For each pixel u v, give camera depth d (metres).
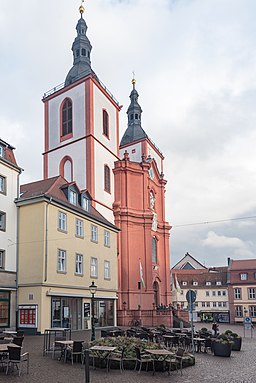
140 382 13.30
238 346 23.41
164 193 59.59
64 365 16.03
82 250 35.50
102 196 49.22
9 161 31.81
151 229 51.91
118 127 55.91
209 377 14.41
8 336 20.28
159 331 26.59
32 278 30.19
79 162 49.09
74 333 30.72
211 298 82.88
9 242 30.83
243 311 74.38
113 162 52.94
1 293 29.38
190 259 107.44
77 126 50.19
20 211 32.00
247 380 13.84
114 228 42.12
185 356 17.27
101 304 38.19
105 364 15.73
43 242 30.42
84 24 56.75
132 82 69.25
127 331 25.12
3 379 13.18
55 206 32.16
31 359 17.34
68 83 52.94
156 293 53.72
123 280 47.97
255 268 75.75
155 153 67.19
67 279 32.69
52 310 30.50
